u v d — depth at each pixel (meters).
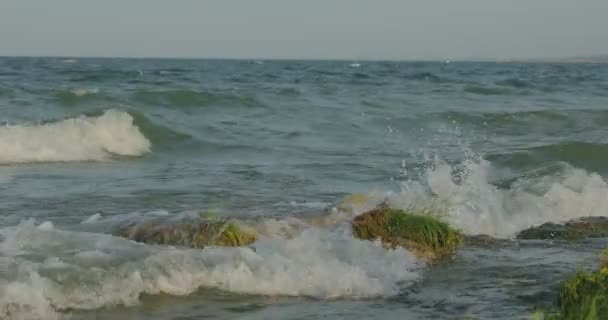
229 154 15.86
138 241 7.58
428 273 7.23
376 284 6.68
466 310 6.08
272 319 5.75
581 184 11.35
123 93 22.28
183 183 11.80
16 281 5.80
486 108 27.09
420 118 22.16
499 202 10.13
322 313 5.94
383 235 8.13
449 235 8.30
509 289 6.70
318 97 28.27
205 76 53.91
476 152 16.14
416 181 12.36
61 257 6.47
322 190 11.49
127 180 12.05
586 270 7.34
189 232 7.64
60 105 20.88
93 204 9.89
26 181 11.64
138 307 5.86
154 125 17.28
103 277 6.12
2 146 14.08
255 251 7.09
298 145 17.27
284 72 71.62
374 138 19.00
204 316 5.76
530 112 22.84
